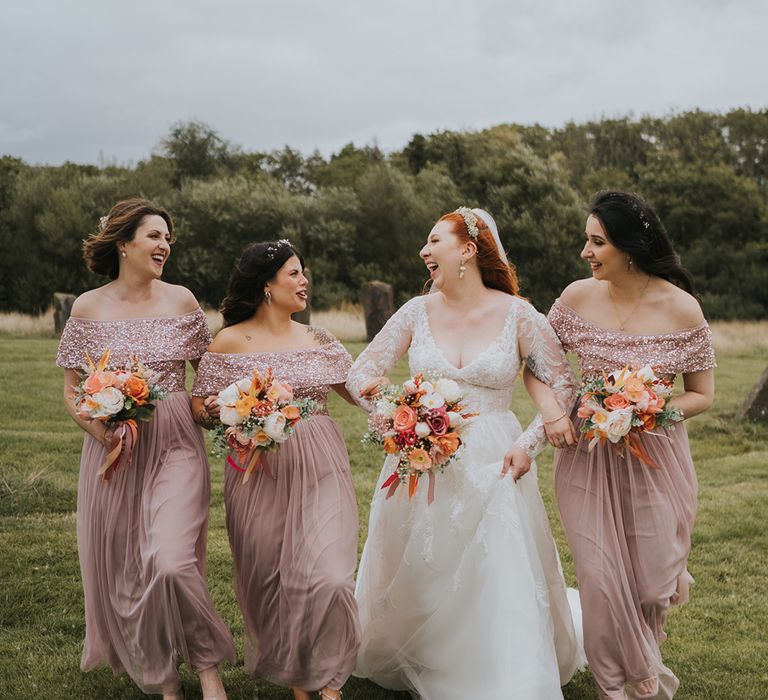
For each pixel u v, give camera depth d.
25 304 29.78
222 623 3.54
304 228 30.56
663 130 43.22
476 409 3.75
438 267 3.80
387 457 3.90
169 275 29.22
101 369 3.61
